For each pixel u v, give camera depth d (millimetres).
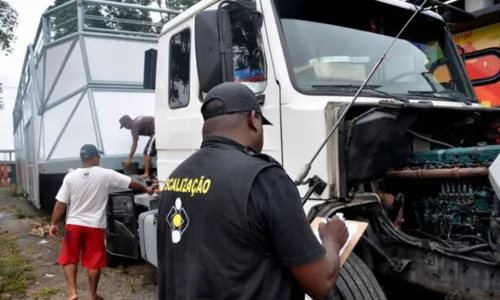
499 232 2275
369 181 2723
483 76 5387
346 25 3227
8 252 6918
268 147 3000
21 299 4926
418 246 2594
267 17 2996
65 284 5391
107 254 5691
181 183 1692
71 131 6473
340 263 1670
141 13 7340
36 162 7727
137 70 6602
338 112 2607
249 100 1716
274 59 2938
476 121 3363
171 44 4027
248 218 1481
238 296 1481
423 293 3027
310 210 2543
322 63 3031
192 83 3689
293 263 1486
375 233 2746
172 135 4012
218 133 1687
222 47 2721
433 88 3523
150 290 5090
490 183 2268
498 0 5242
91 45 6344
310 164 2369
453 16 3785
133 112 6449
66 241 4543
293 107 2816
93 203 4609
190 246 1590
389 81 3287
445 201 2678
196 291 1533
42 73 7176
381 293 2400
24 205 11852
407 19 3510
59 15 6840
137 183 4832
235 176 1531
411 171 2725
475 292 2379
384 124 2654
